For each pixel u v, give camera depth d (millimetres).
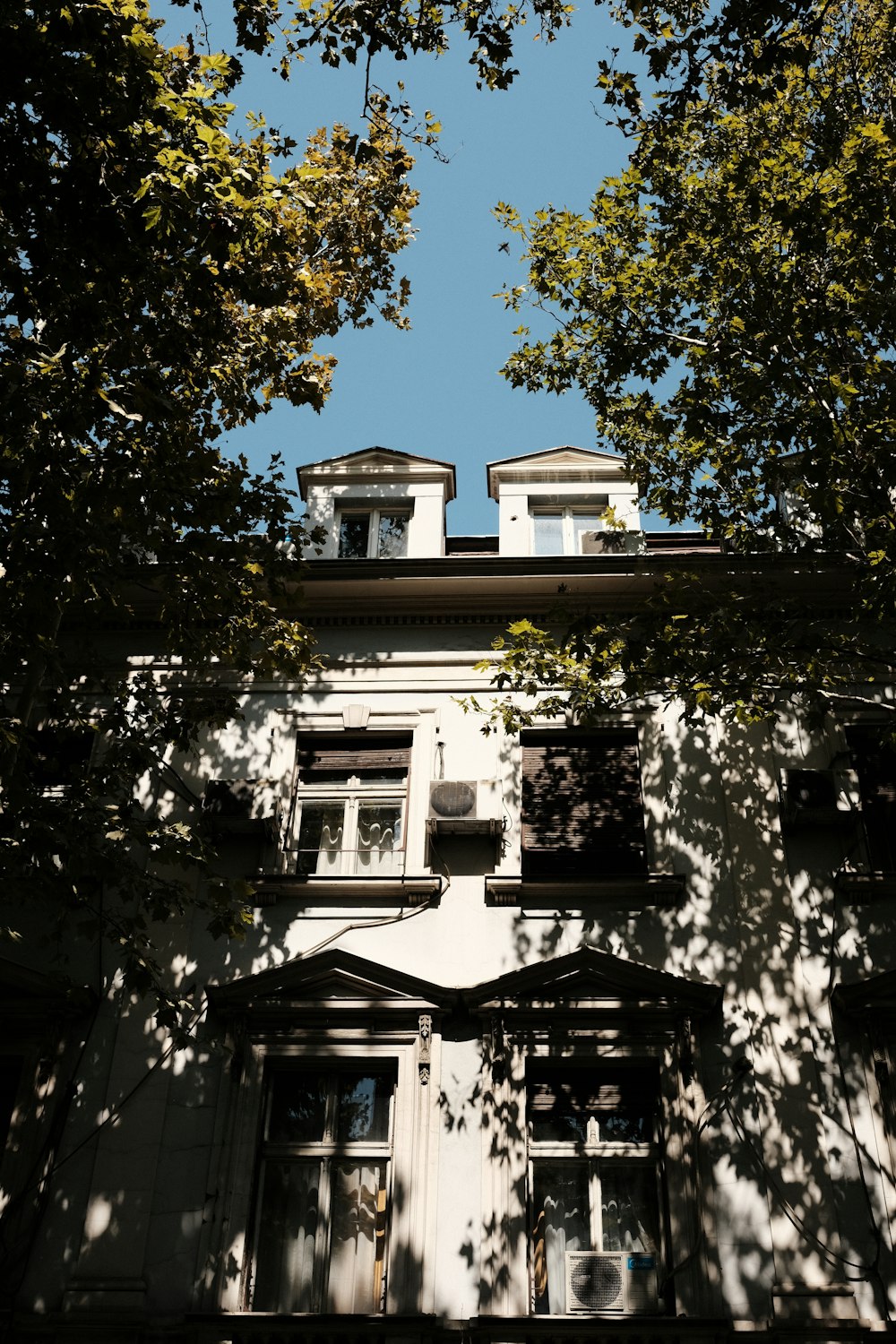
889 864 14359
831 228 13008
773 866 14070
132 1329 11523
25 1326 11617
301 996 13422
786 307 13227
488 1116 12633
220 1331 11453
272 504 13156
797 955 13461
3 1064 13391
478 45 11469
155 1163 12578
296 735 15602
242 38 11453
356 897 14227
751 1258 11750
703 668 12734
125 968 11758
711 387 13617
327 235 15852
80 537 11328
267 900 14203
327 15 11375
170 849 12047
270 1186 12617
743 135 14852
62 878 11781
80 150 11016
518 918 13945
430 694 15844
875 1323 11266
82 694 15961
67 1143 12750
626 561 16375
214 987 13438
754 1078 12727
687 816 14562
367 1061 13172
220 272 11508
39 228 11016
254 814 14781
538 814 14875
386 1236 12297
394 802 15227
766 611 12844
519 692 15461
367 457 18328
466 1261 11914
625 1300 11781
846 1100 12547
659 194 14836
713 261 14297
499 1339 11297
